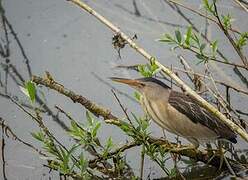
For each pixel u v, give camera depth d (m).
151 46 11.95
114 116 10.43
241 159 9.95
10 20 12.88
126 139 10.26
